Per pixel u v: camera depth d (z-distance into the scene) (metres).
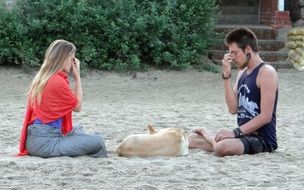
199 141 8.84
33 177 7.06
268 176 7.20
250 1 23.36
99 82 19.08
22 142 8.26
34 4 19.86
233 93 8.67
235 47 8.45
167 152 8.27
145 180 6.93
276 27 22.33
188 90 18.12
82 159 8.04
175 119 12.70
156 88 18.45
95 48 19.89
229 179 7.03
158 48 20.06
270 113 8.34
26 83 18.70
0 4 20.00
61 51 8.17
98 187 6.60
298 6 24.59
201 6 20.45
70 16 19.52
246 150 8.38
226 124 12.15
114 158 8.19
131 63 19.83
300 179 7.09
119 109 14.25
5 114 13.16
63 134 8.25
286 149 9.16
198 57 20.58
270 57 21.25
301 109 14.95
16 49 19.45
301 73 20.73
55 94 8.09
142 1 20.58
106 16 19.88
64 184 6.75
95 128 11.27
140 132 10.84
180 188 6.57
